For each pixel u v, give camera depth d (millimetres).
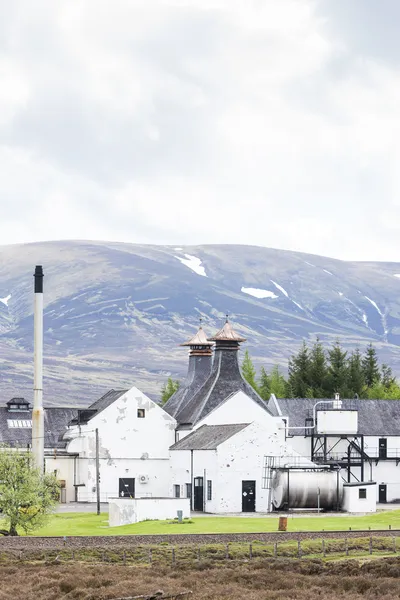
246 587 177625
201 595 167375
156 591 167125
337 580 180750
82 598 166250
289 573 190375
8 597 169375
